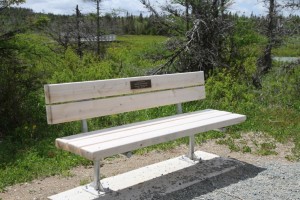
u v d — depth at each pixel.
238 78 9.66
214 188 4.63
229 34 10.23
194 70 9.88
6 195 4.52
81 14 16.30
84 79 9.14
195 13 10.08
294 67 9.73
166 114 7.61
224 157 5.70
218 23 9.94
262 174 5.05
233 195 4.43
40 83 7.59
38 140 6.28
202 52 9.72
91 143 4.13
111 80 4.86
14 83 6.99
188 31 9.65
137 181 4.80
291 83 9.44
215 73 9.58
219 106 8.10
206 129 4.89
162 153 5.98
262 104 8.79
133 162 5.61
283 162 5.61
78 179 4.97
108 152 3.96
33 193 4.57
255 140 6.54
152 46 10.94
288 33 10.38
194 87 5.81
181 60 9.94
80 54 15.56
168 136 4.48
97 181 4.51
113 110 4.87
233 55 10.41
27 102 7.29
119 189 4.57
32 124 6.71
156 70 9.91
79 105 4.55
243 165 5.37
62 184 4.82
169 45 10.16
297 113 8.12
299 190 4.55
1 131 6.73
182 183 4.75
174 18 10.43
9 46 7.39
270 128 7.08
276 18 10.89
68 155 5.66
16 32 7.50
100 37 16.64
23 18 7.68
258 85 9.79
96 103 4.71
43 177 5.00
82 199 4.32
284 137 6.64
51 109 4.32
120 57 13.32
